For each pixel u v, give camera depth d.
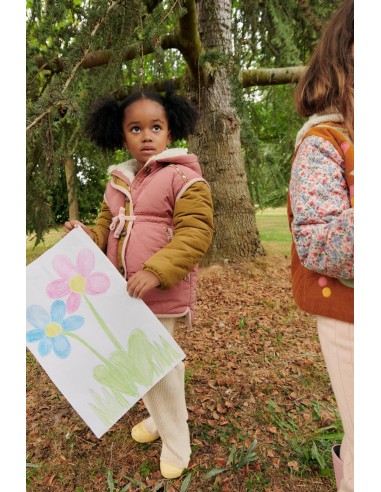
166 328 1.43
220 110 3.82
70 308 1.31
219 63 2.22
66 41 2.28
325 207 0.92
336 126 1.01
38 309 1.31
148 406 1.50
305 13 2.03
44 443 1.78
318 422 1.88
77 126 3.06
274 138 4.84
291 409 1.98
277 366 2.40
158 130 1.47
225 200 4.14
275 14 2.16
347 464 1.06
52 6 1.83
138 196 1.41
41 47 2.20
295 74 3.24
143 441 1.75
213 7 3.07
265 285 3.80
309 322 3.06
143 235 1.37
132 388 1.28
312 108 1.09
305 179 0.96
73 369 1.28
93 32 1.63
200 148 4.05
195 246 1.30
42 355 1.28
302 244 0.94
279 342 2.72
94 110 1.67
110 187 1.54
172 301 1.39
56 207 4.15
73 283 1.33
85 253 1.33
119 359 1.30
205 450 1.71
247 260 4.20
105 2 1.62
